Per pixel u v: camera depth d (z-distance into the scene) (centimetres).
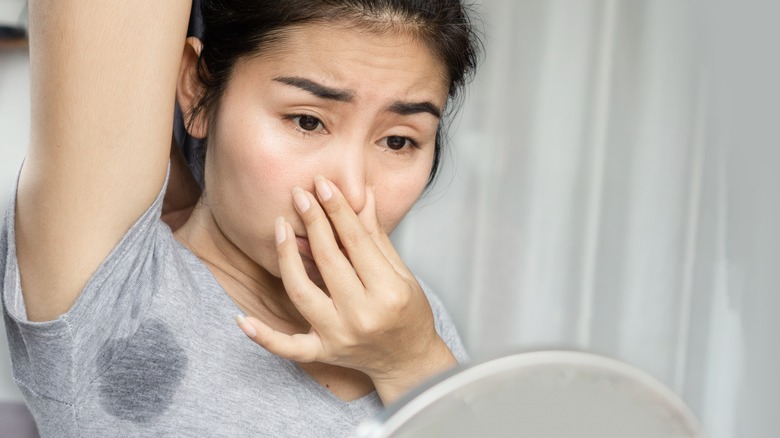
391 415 37
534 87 223
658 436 42
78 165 63
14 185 66
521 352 39
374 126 74
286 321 84
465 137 224
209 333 77
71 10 61
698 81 224
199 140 92
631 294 227
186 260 81
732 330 227
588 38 223
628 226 226
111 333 72
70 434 72
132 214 68
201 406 74
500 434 38
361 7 70
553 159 224
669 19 223
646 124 224
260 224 74
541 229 225
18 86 196
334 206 73
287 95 71
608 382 40
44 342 68
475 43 96
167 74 67
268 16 70
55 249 65
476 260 225
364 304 73
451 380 37
